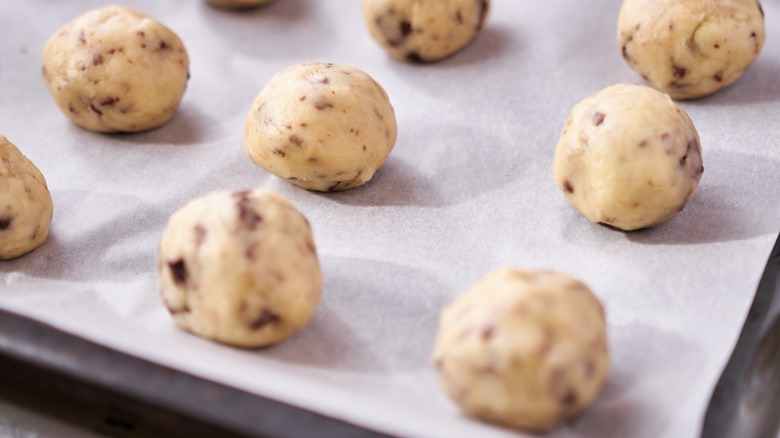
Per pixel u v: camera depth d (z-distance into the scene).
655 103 0.36
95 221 0.38
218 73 0.44
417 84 0.43
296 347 0.34
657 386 0.33
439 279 0.36
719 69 0.40
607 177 0.36
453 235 0.37
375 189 0.39
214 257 0.33
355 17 0.47
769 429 0.32
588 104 0.37
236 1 0.46
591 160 0.36
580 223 0.37
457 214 0.38
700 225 0.37
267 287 0.33
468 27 0.44
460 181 0.39
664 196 0.36
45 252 0.38
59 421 0.33
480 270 0.36
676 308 0.34
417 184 0.39
